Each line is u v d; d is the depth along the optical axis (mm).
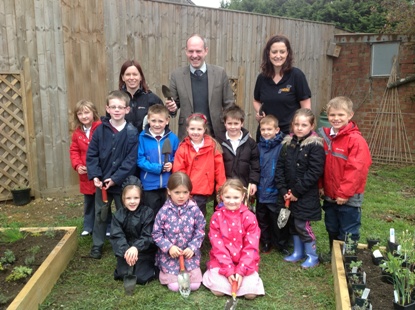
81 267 3635
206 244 4215
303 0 18438
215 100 4117
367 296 2662
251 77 7996
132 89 4035
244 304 3059
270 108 4180
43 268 3102
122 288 3262
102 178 3791
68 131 5973
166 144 3662
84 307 2971
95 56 6031
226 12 7352
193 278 3270
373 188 6824
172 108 3916
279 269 3684
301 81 4051
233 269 3156
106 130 3768
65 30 5754
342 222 3643
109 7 6039
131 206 3289
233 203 3301
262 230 4094
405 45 8633
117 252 3236
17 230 3715
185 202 3418
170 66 6781
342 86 9523
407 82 8672
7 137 5633
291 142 3764
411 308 2600
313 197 3666
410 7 8312
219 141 4008
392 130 9023
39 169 5875
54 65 5758
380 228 4793
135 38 6336
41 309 2930
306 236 3736
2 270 3119
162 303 3039
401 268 2859
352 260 3211
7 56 5488
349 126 3500
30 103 5668
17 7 5441
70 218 5121
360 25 14945
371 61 9086
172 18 6676
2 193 5746
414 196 6414
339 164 3512
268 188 3963
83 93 6012
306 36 8797
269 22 8055
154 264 3475
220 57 7426
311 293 3242
